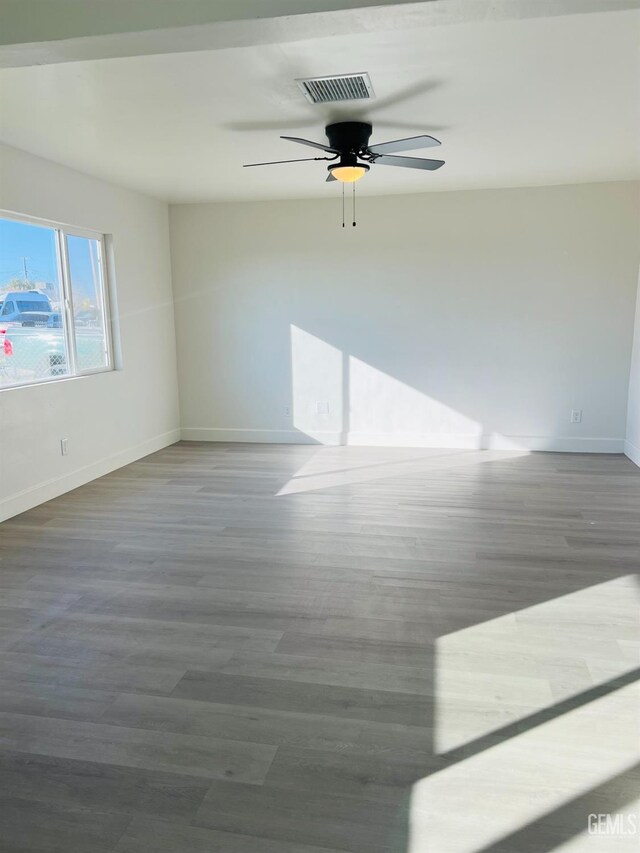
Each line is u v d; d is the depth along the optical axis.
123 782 1.81
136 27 1.95
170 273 6.46
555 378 5.92
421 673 2.34
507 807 1.70
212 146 4.09
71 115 3.41
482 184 5.50
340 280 6.17
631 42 2.51
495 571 3.24
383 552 3.52
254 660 2.45
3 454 4.12
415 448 6.25
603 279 5.67
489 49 2.58
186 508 4.38
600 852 1.56
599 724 2.04
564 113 3.44
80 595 3.03
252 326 6.43
